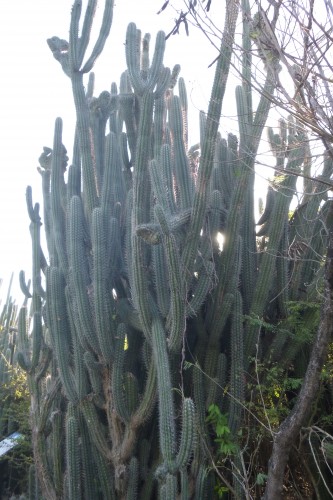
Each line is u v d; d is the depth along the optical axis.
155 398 6.59
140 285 6.39
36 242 9.12
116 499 7.13
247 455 6.90
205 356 6.96
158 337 6.30
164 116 7.70
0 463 11.27
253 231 7.57
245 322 7.07
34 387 8.63
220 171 7.62
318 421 6.60
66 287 7.52
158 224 6.03
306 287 7.44
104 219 7.40
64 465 8.12
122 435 7.00
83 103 7.86
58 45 8.29
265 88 5.54
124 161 8.56
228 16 5.48
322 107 4.82
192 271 6.46
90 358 7.03
